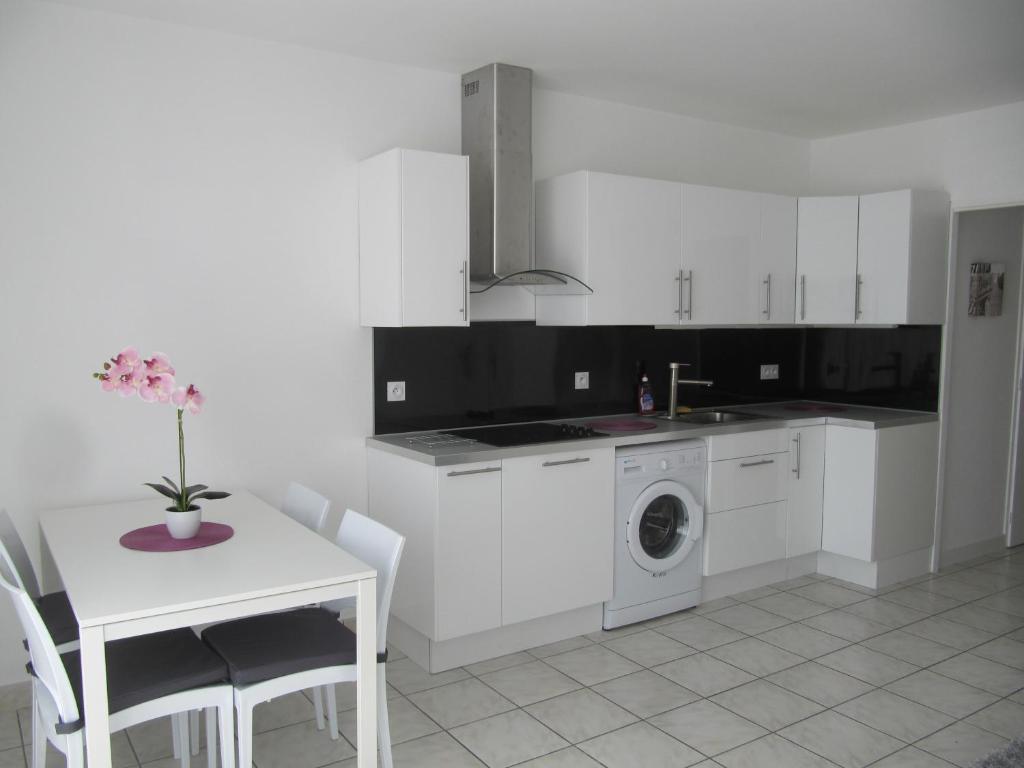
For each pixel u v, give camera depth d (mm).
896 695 3039
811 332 5062
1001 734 2762
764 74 3729
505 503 3262
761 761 2584
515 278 3551
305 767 2533
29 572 2576
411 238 3268
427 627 3170
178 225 3160
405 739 2711
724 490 3938
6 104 2818
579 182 3707
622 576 3646
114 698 1972
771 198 4371
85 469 3043
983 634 3635
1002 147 4242
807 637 3588
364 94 3525
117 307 3064
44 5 2857
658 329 4488
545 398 4113
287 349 3430
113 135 3010
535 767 2545
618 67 3627
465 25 3092
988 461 4887
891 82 3848
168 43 3086
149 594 1972
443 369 3801
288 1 2850
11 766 2508
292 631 2406
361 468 3639
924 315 4328
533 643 3467
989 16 3010
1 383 2875
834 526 4348
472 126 3691
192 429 3248
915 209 4211
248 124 3275
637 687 3096
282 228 3383
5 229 2848
